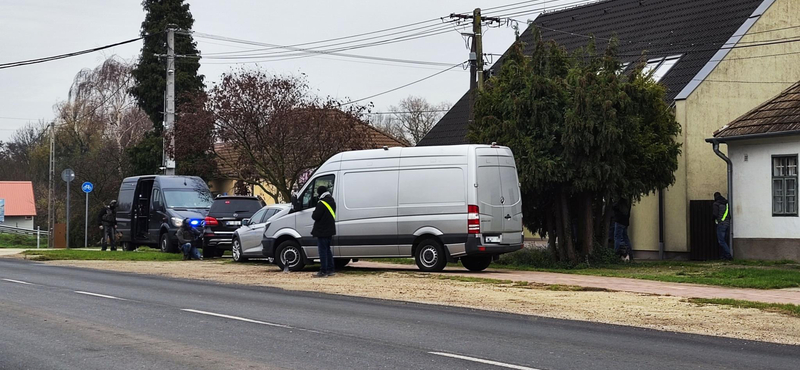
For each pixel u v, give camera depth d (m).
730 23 29.02
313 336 10.16
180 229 25.55
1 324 11.05
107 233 31.66
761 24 27.78
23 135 95.38
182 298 14.27
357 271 20.05
